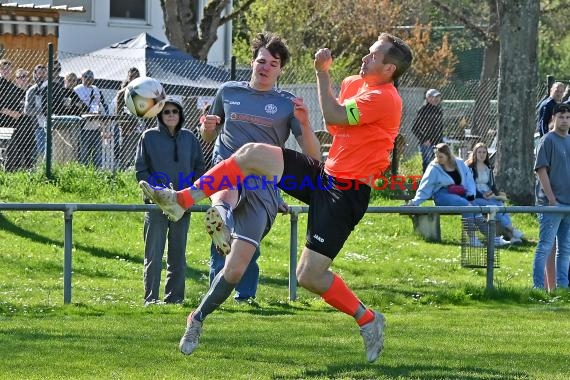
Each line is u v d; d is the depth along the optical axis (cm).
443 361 1645
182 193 1579
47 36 5312
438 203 3741
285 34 8838
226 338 1850
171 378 1461
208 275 3080
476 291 2641
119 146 4003
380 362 1625
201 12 7094
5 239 3375
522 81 4528
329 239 1600
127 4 6888
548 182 2733
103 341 1791
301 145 1791
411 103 5041
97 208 2383
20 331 1916
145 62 4562
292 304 2461
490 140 4947
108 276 3073
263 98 1809
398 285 2961
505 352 1750
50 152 3894
